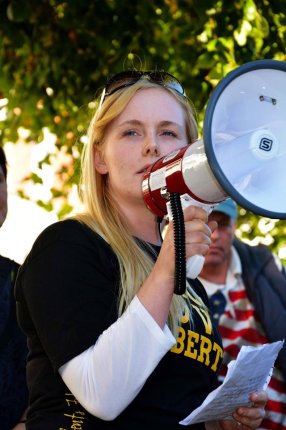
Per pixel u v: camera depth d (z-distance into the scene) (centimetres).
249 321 521
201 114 669
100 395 262
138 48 662
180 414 283
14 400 363
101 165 311
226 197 270
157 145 300
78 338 269
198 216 269
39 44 666
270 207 259
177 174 274
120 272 285
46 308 275
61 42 664
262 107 268
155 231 313
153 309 265
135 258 291
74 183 700
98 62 670
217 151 258
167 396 282
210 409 285
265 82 267
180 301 295
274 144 266
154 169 289
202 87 668
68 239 285
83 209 312
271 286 525
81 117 691
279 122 270
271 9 630
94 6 648
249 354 278
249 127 265
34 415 286
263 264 535
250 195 259
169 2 664
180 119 312
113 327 266
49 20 655
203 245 268
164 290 267
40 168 747
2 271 372
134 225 309
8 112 723
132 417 278
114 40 668
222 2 627
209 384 299
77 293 276
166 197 279
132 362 262
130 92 307
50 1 649
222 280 532
